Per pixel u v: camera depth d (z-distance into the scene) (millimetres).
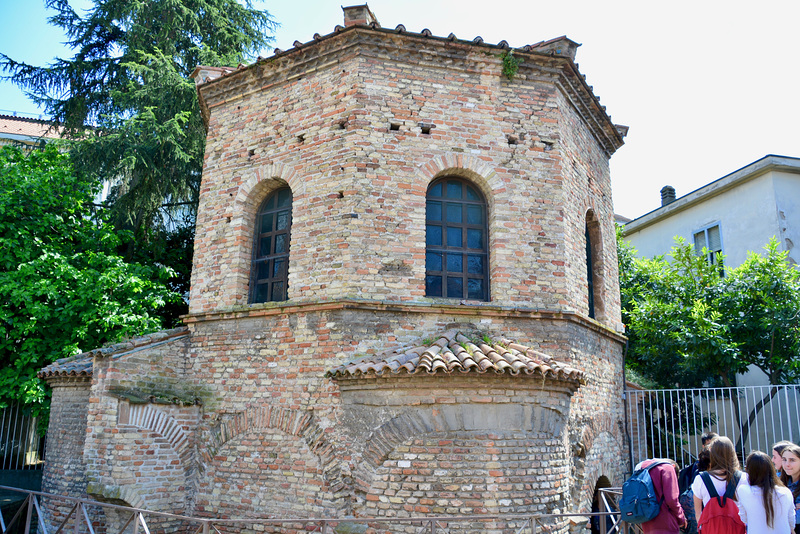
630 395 13000
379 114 10312
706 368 14633
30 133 26891
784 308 13562
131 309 14188
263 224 11398
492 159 10602
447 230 10562
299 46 10859
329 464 9008
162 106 17594
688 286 15242
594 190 12844
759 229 18797
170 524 9828
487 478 8312
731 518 5664
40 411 13844
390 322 9539
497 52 10867
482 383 8477
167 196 18344
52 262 13867
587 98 12328
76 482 10836
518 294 10109
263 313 10156
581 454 9953
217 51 20766
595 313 12602
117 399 9625
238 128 11773
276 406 9742
